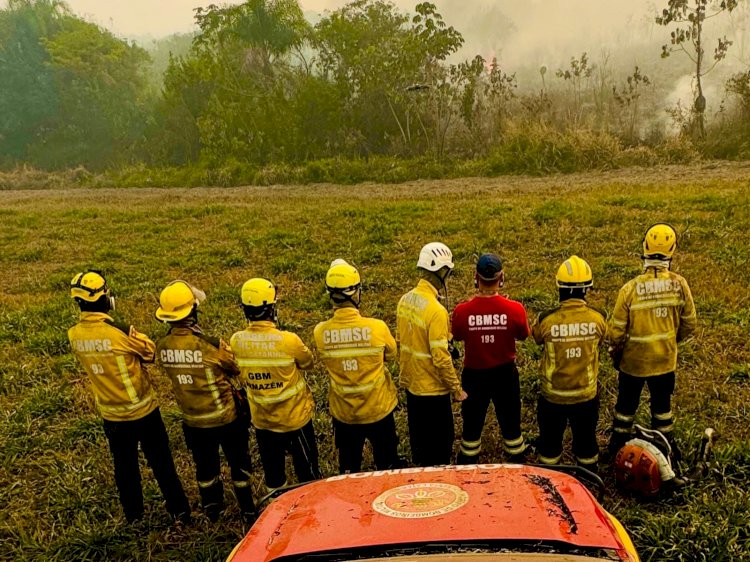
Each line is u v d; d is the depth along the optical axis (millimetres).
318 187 30406
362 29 38031
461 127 36281
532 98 35594
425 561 2807
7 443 7367
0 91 61250
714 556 4672
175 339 5312
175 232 18234
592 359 5426
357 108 37344
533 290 10742
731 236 12703
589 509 3293
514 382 5715
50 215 22172
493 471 3773
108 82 60688
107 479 6547
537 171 27391
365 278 12164
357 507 3369
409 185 28094
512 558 2801
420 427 5672
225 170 35469
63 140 62062
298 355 5320
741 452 5852
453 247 13727
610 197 17141
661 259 5621
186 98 45406
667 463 5328
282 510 3625
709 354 8031
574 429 5613
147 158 51156
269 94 39250
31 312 11875
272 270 13695
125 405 5387
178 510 5688
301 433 5434
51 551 5496
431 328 5359
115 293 12727
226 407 5449
